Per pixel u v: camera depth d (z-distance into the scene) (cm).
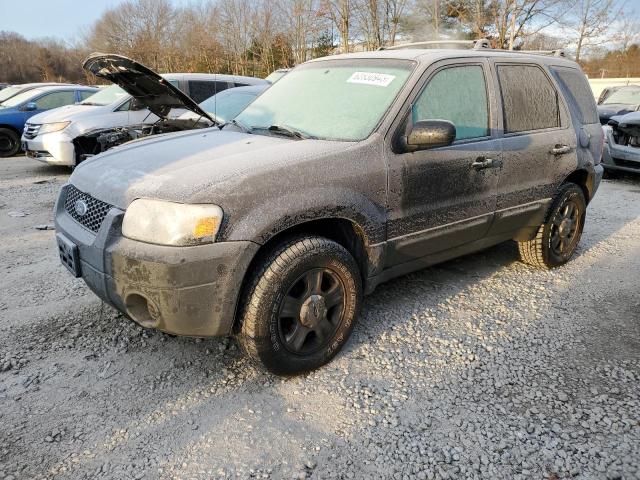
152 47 3503
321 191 288
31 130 945
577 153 455
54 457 240
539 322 375
